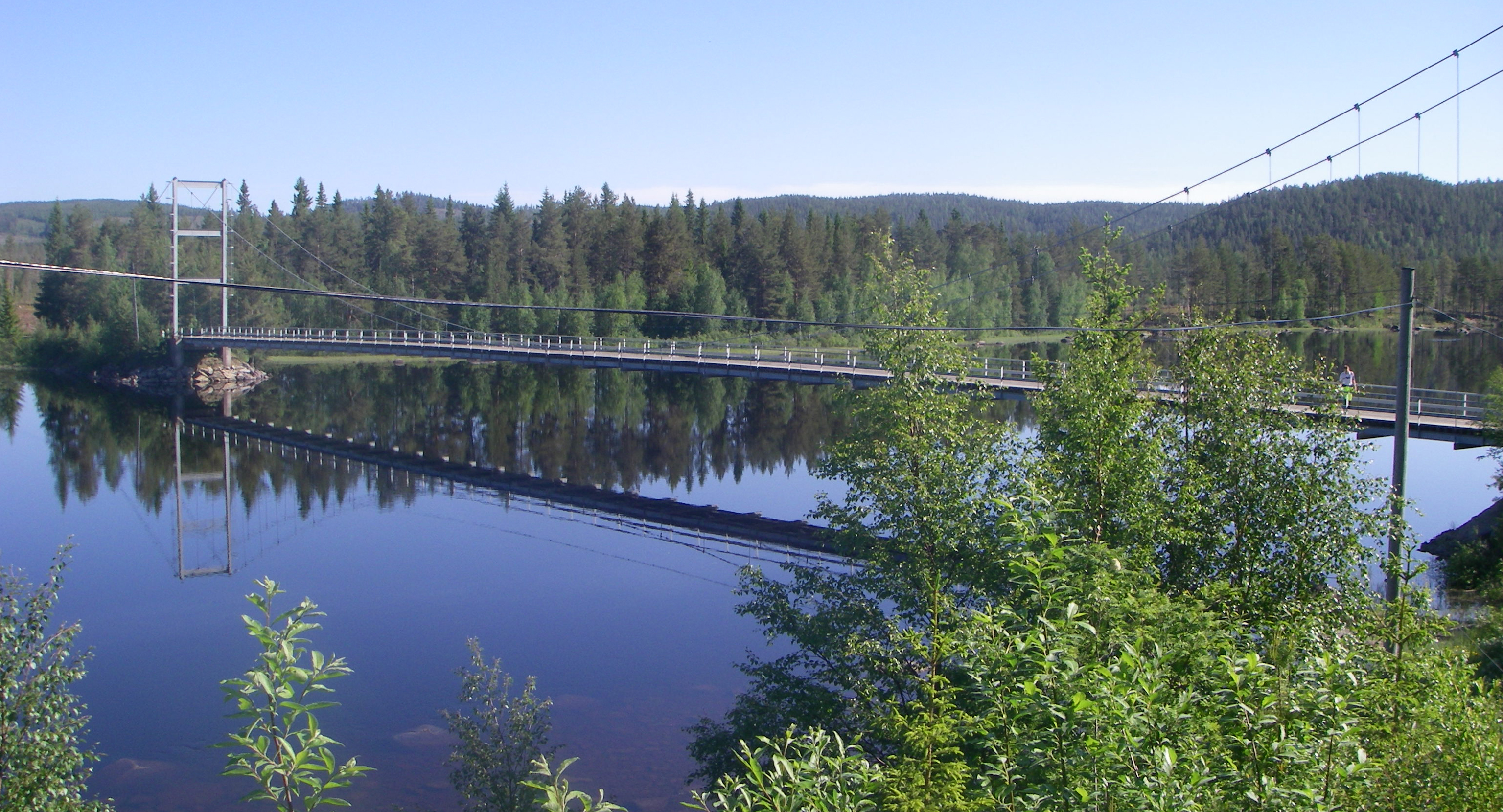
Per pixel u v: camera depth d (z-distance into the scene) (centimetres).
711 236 9162
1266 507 1370
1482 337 5078
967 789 683
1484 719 705
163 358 6938
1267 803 553
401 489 3806
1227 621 1017
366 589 2450
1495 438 2330
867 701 1248
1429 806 650
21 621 906
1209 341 1491
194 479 3981
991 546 1369
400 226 9562
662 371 4106
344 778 541
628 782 1413
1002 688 650
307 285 8775
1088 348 1542
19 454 4400
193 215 12194
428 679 1812
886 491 1548
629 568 2639
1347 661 693
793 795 586
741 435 5034
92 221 10469
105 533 3061
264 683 516
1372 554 1312
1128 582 841
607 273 8656
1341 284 5603
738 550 2778
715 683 1809
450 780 1377
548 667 1892
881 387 1708
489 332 8006
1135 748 547
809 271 8244
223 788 1430
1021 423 3794
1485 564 2159
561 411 5891
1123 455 1366
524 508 3419
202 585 2502
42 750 882
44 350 7756
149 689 1806
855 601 1482
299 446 4728
